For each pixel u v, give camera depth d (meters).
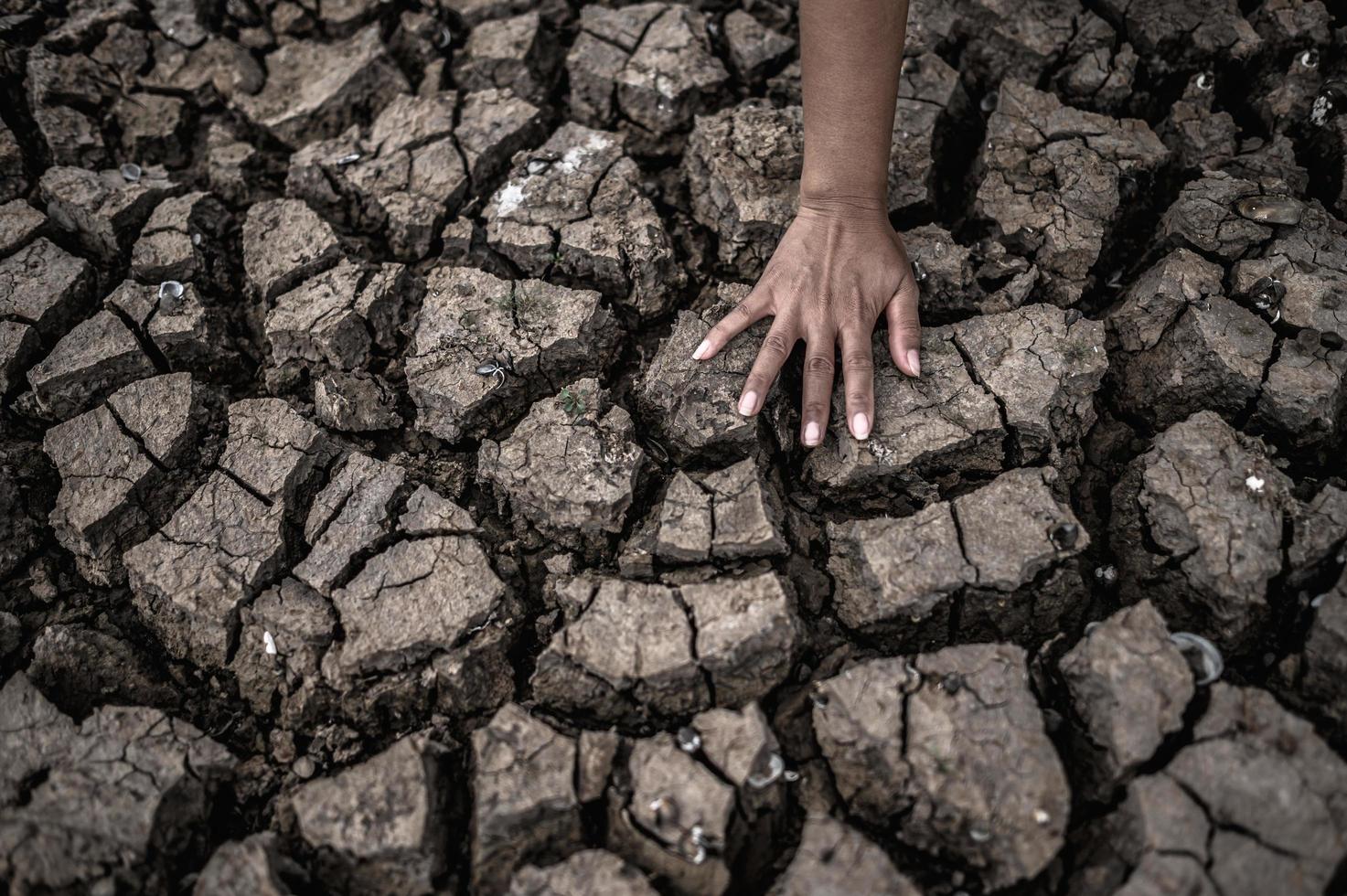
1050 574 2.11
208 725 2.16
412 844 1.82
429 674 2.09
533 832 1.85
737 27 3.13
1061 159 2.73
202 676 2.22
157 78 3.13
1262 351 2.30
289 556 2.27
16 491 2.37
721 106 3.05
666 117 2.99
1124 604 2.18
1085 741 1.93
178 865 1.92
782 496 2.35
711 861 1.79
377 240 2.84
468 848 1.93
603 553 2.31
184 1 3.22
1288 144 2.73
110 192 2.77
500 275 2.70
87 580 2.32
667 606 2.07
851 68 2.13
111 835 1.85
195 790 1.96
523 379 2.46
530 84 3.10
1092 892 1.78
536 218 2.69
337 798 1.88
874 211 2.32
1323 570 2.06
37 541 2.36
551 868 1.77
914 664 1.97
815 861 1.76
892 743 1.87
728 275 2.72
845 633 2.19
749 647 2.00
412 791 1.88
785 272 2.32
